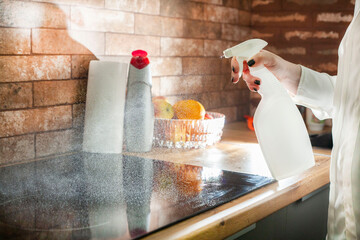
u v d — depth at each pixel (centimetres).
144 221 86
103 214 90
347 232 105
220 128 169
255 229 109
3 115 133
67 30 149
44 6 141
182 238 81
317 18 227
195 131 160
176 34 194
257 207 101
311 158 121
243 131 206
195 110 163
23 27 135
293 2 231
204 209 94
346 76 108
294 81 129
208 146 167
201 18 207
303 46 232
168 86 193
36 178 120
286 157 116
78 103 156
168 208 94
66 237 77
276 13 235
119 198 102
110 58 166
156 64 186
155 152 154
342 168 107
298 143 117
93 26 158
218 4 217
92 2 156
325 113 133
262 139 115
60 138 151
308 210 138
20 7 134
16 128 137
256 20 241
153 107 155
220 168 133
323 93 128
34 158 143
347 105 107
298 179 123
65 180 118
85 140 153
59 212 91
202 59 211
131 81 151
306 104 132
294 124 117
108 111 149
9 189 109
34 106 141
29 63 138
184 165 136
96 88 148
